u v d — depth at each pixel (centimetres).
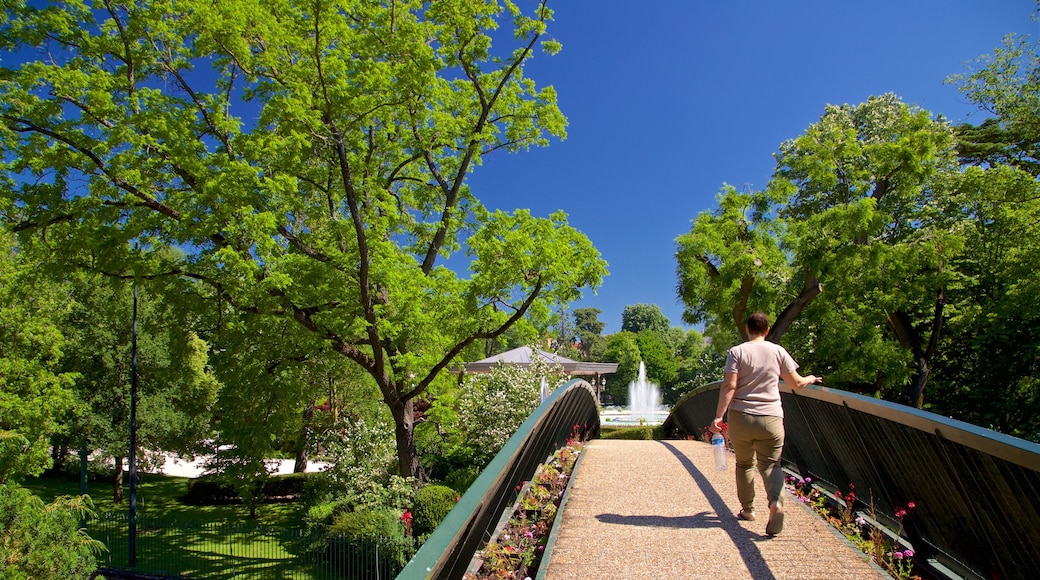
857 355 1758
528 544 438
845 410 532
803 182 2041
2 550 1058
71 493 2981
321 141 1466
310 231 1731
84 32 1425
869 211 1579
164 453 3450
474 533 329
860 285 1733
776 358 471
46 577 1109
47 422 1891
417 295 1548
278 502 2711
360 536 1524
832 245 1636
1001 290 1791
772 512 443
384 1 1714
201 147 1406
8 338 1923
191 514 2512
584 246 1551
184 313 1588
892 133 1820
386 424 1984
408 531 1498
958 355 2059
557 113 1884
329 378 2302
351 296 1497
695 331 6925
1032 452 297
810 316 1806
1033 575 339
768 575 379
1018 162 2311
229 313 1634
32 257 1524
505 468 387
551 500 567
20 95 1347
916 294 1738
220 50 1373
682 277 1825
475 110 1962
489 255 1477
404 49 1438
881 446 483
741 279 1673
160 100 1416
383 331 1462
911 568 417
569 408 916
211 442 2755
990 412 1772
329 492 1917
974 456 360
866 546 425
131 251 1480
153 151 1393
